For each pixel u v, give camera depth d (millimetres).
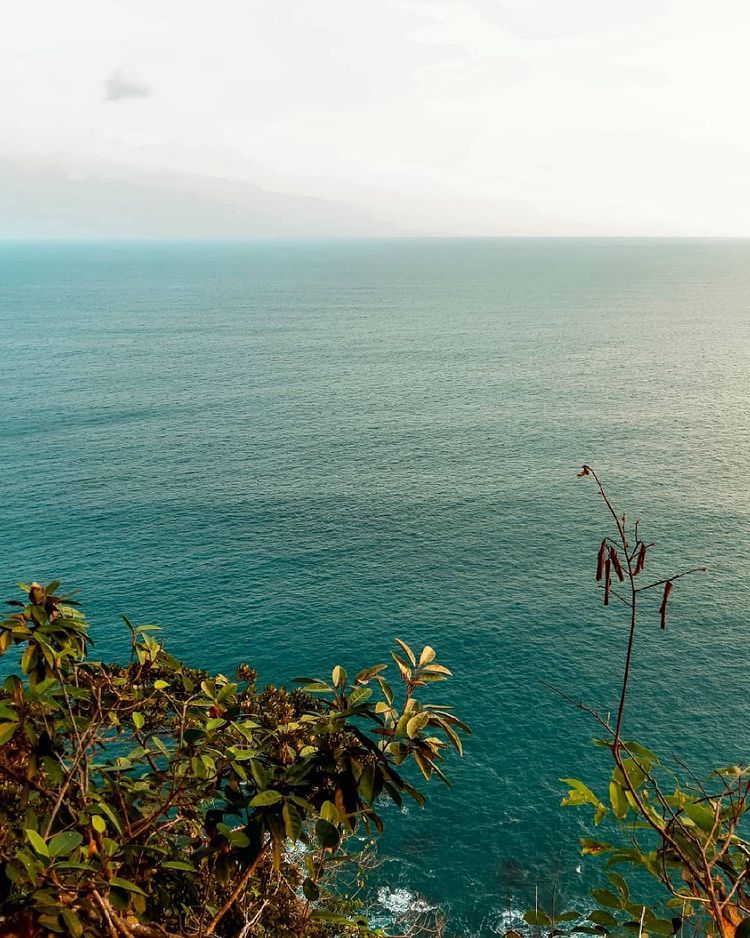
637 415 143500
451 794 45688
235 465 116312
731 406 149000
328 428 138125
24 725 5215
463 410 150250
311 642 64750
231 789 5457
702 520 90688
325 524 91812
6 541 86750
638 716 54125
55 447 125312
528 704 55406
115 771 5703
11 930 3625
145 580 76688
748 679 58188
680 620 66500
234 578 76938
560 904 38094
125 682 6488
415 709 4957
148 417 146500
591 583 74750
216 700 5930
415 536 87688
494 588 74188
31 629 5469
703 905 3604
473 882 39562
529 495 100938
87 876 4340
